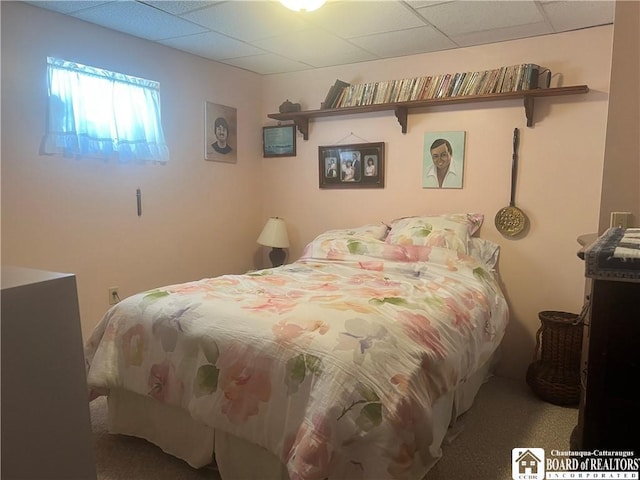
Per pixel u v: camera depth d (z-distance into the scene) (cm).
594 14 251
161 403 204
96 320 287
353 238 315
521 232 299
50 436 90
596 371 119
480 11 249
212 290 225
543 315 279
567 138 281
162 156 316
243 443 179
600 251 117
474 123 310
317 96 376
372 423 150
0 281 86
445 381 184
